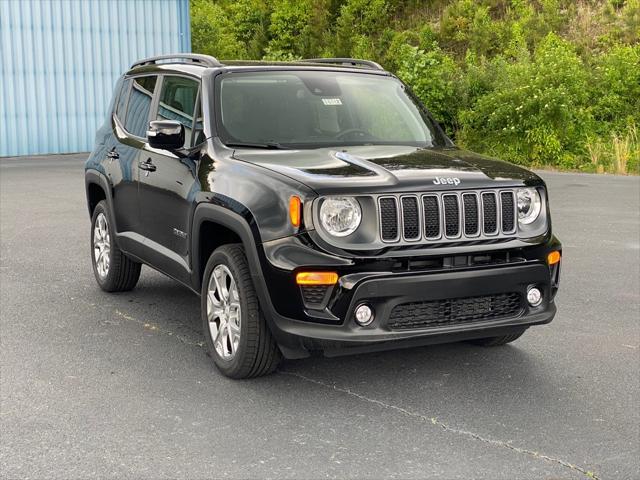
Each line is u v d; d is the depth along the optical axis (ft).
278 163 15.96
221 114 18.06
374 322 14.43
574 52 85.35
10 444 13.19
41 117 81.30
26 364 17.30
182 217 17.85
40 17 80.28
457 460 12.57
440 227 14.82
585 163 63.98
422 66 75.41
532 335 19.40
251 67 19.47
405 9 110.83
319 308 14.49
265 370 16.07
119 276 23.08
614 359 17.58
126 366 17.20
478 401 15.15
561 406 14.88
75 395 15.46
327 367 17.12
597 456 12.73
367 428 13.87
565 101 64.90
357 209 14.47
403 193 14.61
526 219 15.88
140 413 14.55
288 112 18.54
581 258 28.53
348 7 114.32
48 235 33.83
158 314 21.43
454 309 15.01
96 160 23.35
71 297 23.25
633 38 86.84
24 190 50.34
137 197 20.49
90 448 13.03
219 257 16.28
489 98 69.97
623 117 71.26
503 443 13.23
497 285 15.02
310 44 115.85
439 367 17.10
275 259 14.61
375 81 20.65
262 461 12.55
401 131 19.26
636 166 60.59
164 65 21.52
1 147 79.41
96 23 83.46
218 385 16.05
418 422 14.14
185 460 12.59
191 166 17.75
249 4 131.75
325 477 11.98
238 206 15.46
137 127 21.54
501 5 102.06
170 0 87.61
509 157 67.36
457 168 15.78
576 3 96.07
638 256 28.78
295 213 14.52
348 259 14.24
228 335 16.34
